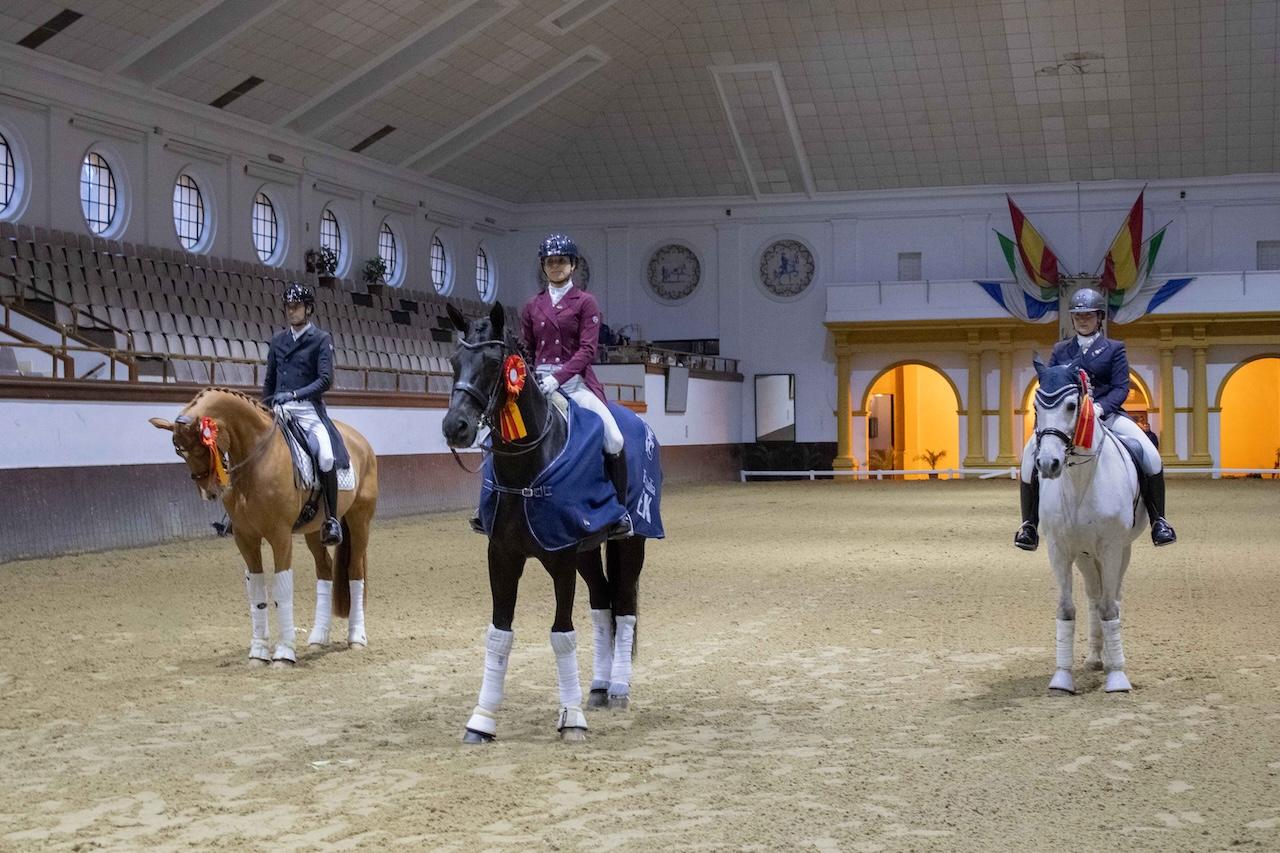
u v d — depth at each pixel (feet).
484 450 23.81
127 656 32.71
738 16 121.70
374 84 107.45
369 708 26.53
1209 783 20.17
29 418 55.06
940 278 140.67
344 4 92.73
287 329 33.50
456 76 111.86
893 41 122.31
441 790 20.06
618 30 118.93
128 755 22.54
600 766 21.49
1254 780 20.33
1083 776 20.67
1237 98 124.57
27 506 54.95
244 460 30.42
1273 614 38.99
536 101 124.36
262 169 106.11
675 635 35.94
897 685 28.68
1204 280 130.52
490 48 109.81
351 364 98.02
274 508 30.78
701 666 31.17
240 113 101.09
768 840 17.39
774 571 51.85
